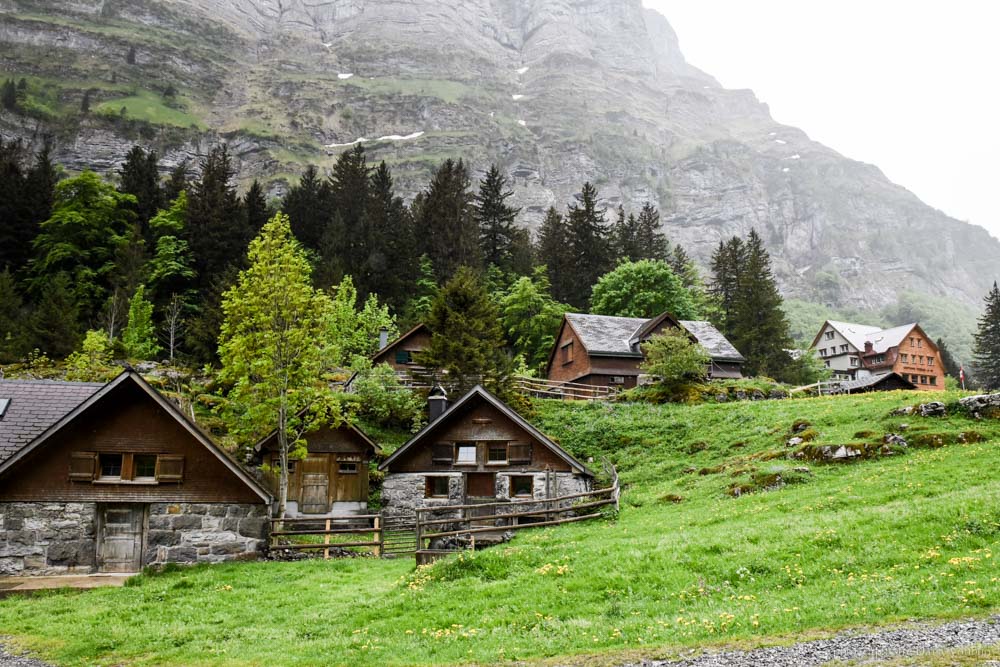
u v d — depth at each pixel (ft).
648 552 61.62
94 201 261.85
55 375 159.53
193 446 84.23
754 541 62.28
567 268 320.09
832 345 371.76
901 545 56.13
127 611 61.16
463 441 115.34
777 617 45.19
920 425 104.99
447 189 334.85
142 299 206.80
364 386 153.89
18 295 223.92
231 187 326.03
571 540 76.64
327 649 47.88
